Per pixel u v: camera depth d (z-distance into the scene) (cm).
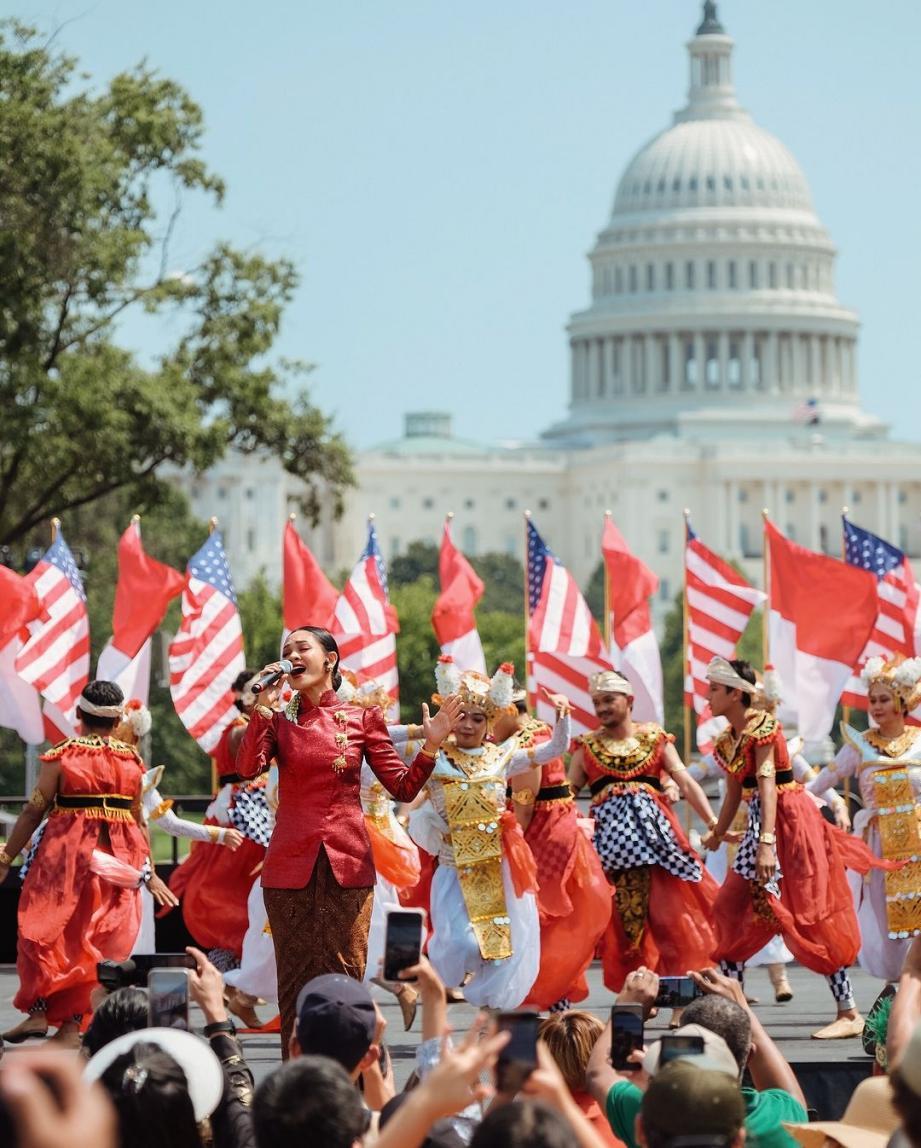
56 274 5962
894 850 2030
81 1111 569
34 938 1770
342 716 1515
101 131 6212
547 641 2905
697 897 1977
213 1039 1102
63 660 2555
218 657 2611
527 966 1733
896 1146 856
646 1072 990
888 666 2045
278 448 6744
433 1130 993
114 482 6481
